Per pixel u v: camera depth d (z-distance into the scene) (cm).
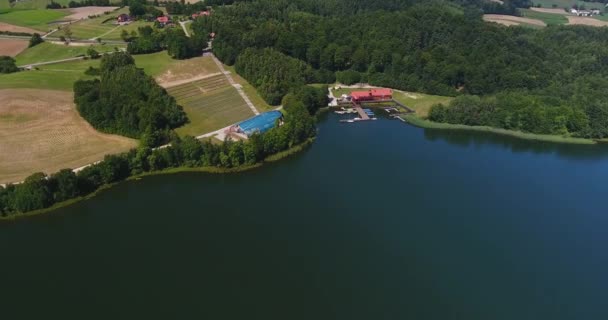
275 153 19362
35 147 18912
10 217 14912
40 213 15162
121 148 19062
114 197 16175
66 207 15538
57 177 15788
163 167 17925
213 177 17538
